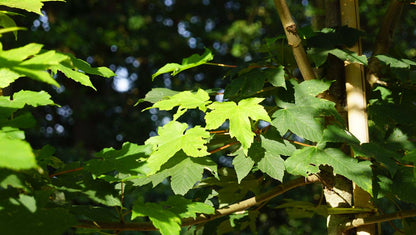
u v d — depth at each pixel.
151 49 5.73
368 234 1.46
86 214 1.30
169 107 1.38
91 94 5.89
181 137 1.33
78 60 1.31
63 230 1.11
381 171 1.40
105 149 1.32
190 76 5.87
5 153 0.94
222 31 5.66
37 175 1.20
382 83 1.55
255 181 1.55
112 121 5.95
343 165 1.34
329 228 1.50
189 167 1.35
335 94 1.56
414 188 1.36
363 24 3.74
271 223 3.75
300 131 1.37
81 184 1.28
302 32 1.54
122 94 5.98
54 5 5.00
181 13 6.06
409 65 1.49
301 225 3.84
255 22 5.68
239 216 1.57
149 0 5.93
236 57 5.70
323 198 1.66
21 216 1.10
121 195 1.30
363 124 1.48
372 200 1.45
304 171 1.34
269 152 1.35
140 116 5.71
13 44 1.38
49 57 1.06
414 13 3.75
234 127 1.29
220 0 6.16
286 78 1.47
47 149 1.23
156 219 1.24
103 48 5.63
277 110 1.40
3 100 1.21
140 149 1.31
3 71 1.15
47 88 4.94
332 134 1.37
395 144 1.47
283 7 1.41
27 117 1.17
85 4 5.47
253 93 1.40
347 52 1.47
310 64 1.52
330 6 1.62
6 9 1.33
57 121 5.73
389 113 1.48
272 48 1.55
